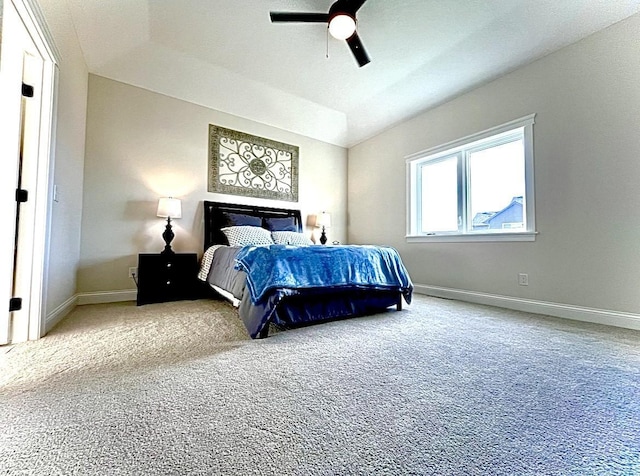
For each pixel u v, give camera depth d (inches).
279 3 96.5
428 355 63.6
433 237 148.7
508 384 50.0
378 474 29.5
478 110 131.1
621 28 91.0
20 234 71.7
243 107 155.6
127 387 47.3
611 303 91.2
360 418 39.6
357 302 99.0
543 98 109.0
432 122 151.5
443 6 94.1
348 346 68.9
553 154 105.8
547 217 106.9
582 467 30.9
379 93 150.0
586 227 97.3
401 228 167.3
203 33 111.6
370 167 187.8
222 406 42.0
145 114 132.9
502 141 125.3
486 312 107.8
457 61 119.0
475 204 135.3
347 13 86.0
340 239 199.8
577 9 91.0
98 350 64.4
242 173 160.6
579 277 98.3
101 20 102.1
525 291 112.2
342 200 202.1
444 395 46.1
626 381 51.3
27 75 74.1
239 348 66.7
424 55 118.3
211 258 128.4
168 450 32.7
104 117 123.0
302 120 173.6
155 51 120.6
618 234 90.6
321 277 86.4
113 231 123.7
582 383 50.5
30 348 65.4
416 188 163.2
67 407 41.1
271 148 171.6
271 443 34.1
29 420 37.9
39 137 74.4
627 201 89.1
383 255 106.4
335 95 154.2
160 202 126.6
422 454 32.6
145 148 132.3
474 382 50.7
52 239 81.5
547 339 75.2
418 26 102.7
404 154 166.6
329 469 30.1
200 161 147.0
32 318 71.8
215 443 34.0
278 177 174.1
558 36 100.3
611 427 38.2
